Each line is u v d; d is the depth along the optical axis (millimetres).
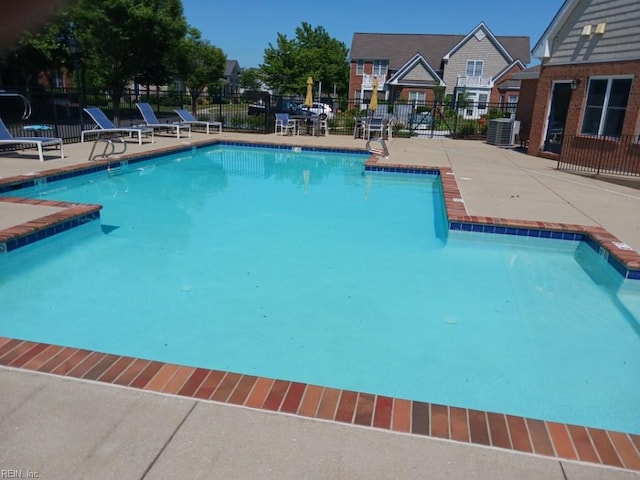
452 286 5230
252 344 3922
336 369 3613
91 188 9250
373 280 5320
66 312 4348
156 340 3936
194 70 36438
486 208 7402
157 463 2129
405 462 2182
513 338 4160
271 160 13422
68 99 17594
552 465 2195
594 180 10438
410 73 39719
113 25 18688
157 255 5852
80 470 2070
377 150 14578
